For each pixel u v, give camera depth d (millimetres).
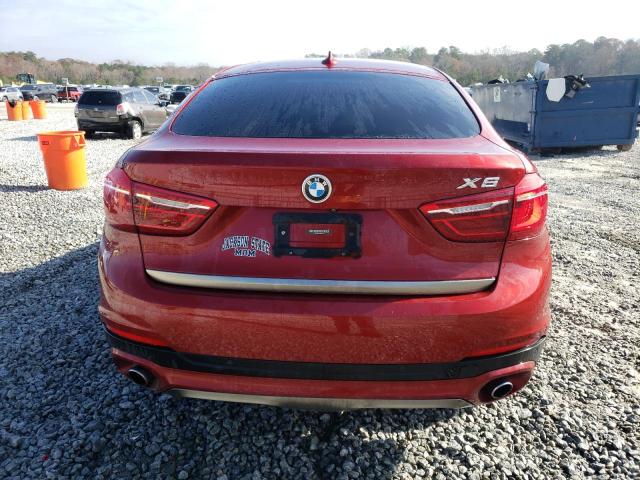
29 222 5871
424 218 1741
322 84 2486
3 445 2213
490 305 1759
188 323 1774
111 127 15742
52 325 3301
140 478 2049
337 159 1711
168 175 1803
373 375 1758
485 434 2328
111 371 2795
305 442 2264
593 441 2293
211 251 1796
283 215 1751
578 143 11758
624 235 5605
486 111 14781
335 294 1758
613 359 2990
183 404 2498
